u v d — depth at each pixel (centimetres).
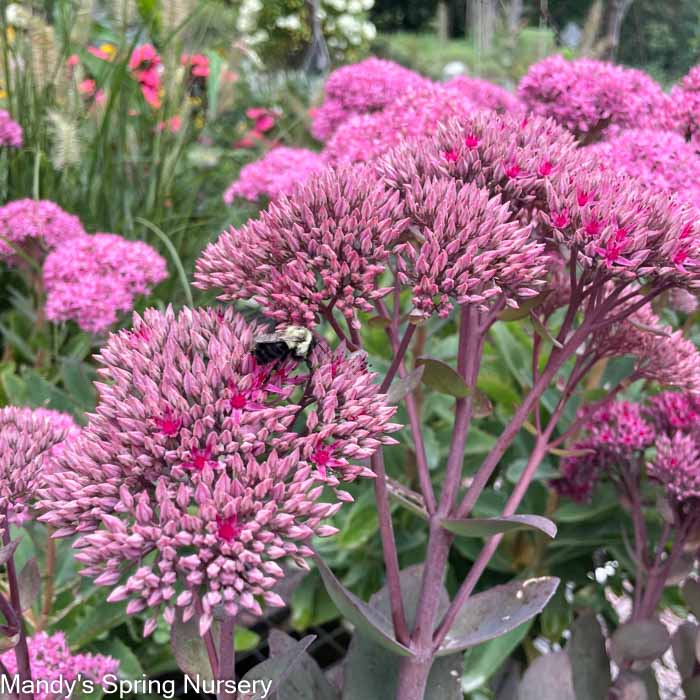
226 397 20
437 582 23
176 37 53
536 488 39
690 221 22
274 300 22
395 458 41
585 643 28
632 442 30
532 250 21
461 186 24
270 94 83
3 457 21
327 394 21
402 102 38
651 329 23
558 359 23
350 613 21
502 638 31
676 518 29
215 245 24
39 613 32
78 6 51
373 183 23
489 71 85
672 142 30
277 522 18
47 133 51
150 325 22
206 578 17
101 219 54
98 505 19
